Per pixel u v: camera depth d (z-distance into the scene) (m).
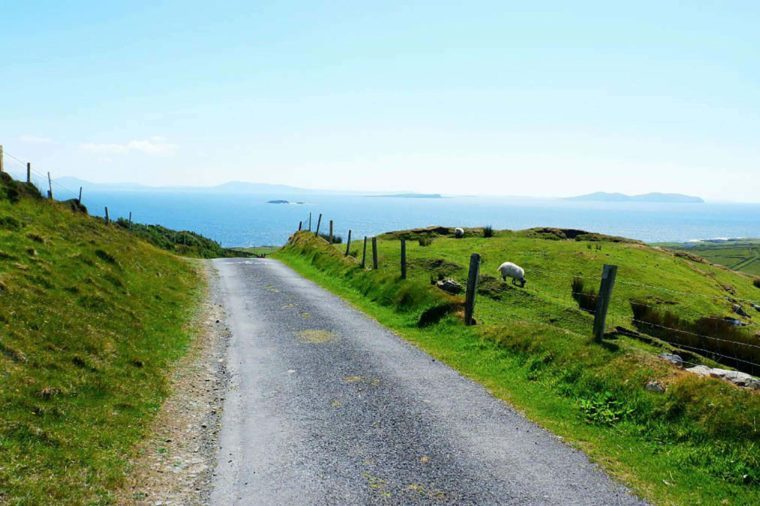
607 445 10.12
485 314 25.44
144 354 14.02
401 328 19.81
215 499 7.91
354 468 9.01
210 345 16.94
